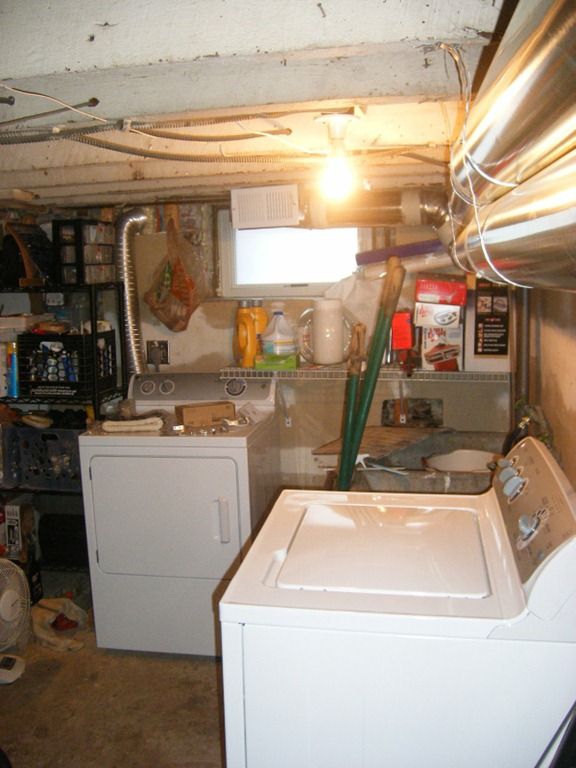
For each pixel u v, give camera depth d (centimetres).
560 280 87
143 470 256
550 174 80
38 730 227
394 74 141
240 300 319
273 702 122
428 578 128
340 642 117
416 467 262
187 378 307
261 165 235
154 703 240
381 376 289
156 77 147
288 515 162
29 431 293
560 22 59
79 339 293
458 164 121
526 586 114
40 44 123
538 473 140
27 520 308
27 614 264
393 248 283
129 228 315
